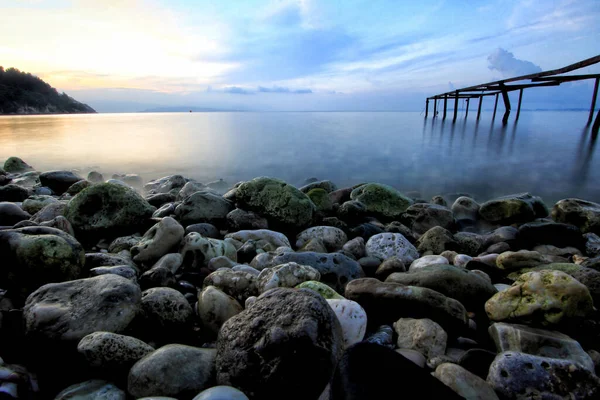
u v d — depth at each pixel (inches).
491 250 216.2
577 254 215.9
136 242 185.0
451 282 135.9
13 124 1638.8
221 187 417.1
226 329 95.8
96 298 103.1
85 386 85.0
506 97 1080.8
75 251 136.9
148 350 94.4
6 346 97.6
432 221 269.4
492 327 113.3
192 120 2242.9
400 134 1003.3
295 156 647.8
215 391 77.7
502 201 287.7
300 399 82.7
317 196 295.6
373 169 539.2
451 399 66.1
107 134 1079.0
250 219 234.1
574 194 402.6
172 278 141.7
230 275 136.3
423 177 486.6
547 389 85.4
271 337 86.5
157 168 554.6
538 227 230.8
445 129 1158.3
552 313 108.8
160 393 82.7
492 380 89.0
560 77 794.2
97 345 87.4
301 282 132.9
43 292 106.0
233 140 887.7
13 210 209.2
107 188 207.8
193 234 170.9
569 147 712.4
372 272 176.6
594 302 133.6
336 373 72.8
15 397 80.4
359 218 284.7
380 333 112.5
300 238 218.4
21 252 127.0
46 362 93.4
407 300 120.3
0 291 122.5
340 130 1175.0
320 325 89.7
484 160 599.5
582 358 99.0
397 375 69.4
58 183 343.3
